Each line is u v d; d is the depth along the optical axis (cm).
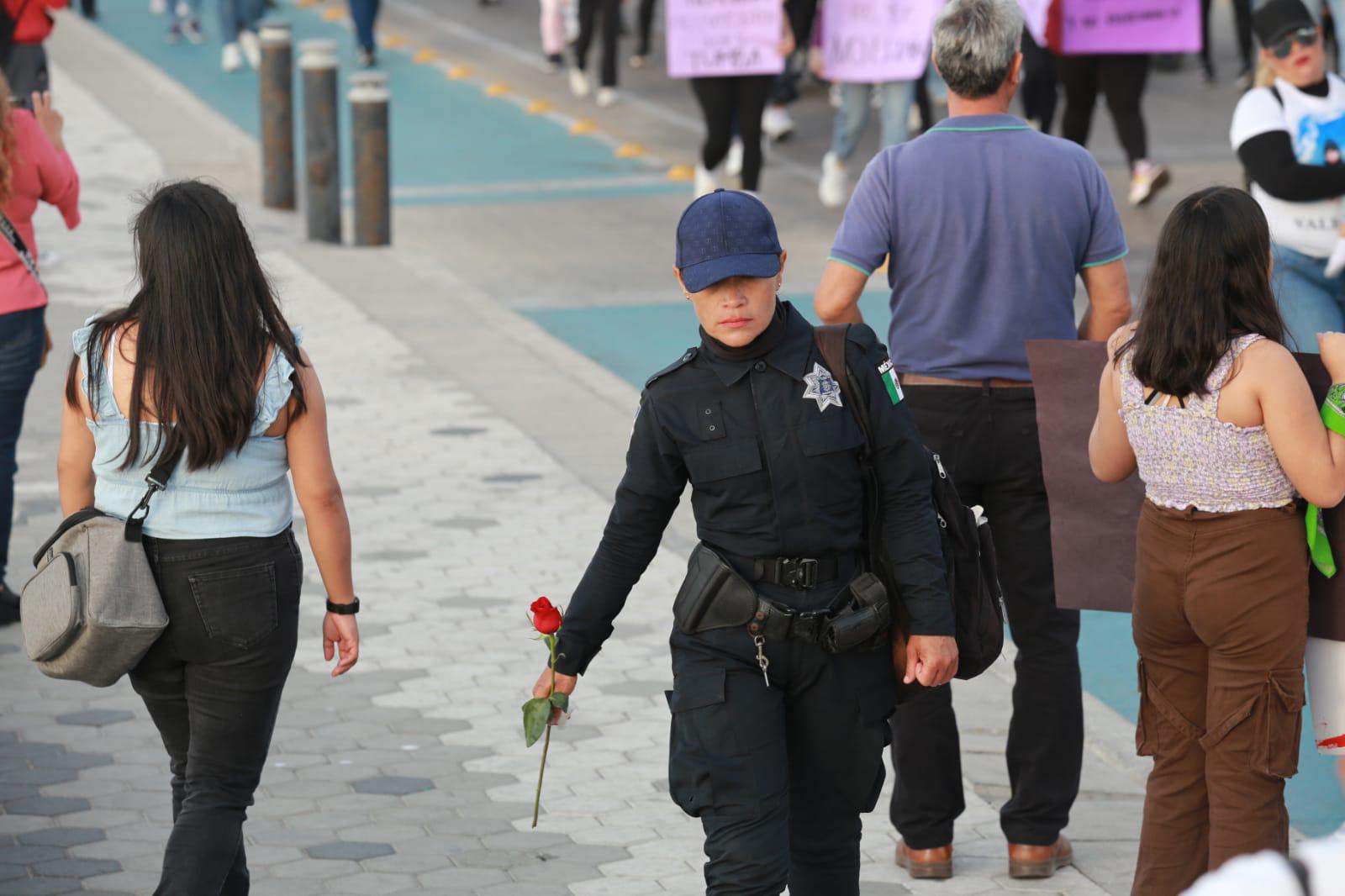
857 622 1319
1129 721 2100
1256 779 1409
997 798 1884
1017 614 1694
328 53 4753
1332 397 1355
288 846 1739
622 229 5062
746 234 1292
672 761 1352
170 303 1342
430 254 4738
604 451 3097
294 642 1405
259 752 1403
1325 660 1434
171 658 1376
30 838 1745
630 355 3816
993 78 1645
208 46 8856
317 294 4222
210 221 1361
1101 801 1889
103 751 1958
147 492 1353
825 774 1368
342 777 1895
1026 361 1653
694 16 4838
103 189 5347
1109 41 4838
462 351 3741
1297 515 1389
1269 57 2534
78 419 1394
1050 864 1700
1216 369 1365
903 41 4866
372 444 3117
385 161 4769
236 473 1363
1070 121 5059
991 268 1645
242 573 1361
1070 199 1644
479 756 1955
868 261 1670
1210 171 5612
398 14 9931
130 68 7819
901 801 1700
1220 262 1361
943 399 1662
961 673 1420
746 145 4953
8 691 2120
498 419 3272
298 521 2744
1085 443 1576
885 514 1355
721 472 1324
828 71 5006
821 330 1351
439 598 2422
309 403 1384
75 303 3997
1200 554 1396
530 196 5531
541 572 2522
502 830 1781
